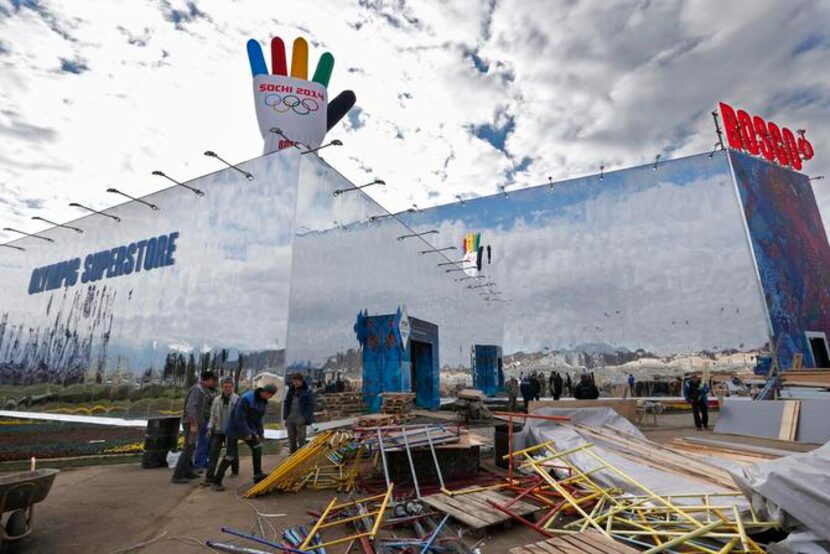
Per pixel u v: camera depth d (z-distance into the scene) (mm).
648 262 23047
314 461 6906
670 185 23469
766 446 10617
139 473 7820
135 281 15375
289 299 11930
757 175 25703
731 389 20359
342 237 15266
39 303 18516
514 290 25672
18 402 17250
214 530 4996
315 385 12930
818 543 3816
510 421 7652
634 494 5574
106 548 4469
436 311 23391
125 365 14602
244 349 12258
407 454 6660
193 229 14406
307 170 13383
